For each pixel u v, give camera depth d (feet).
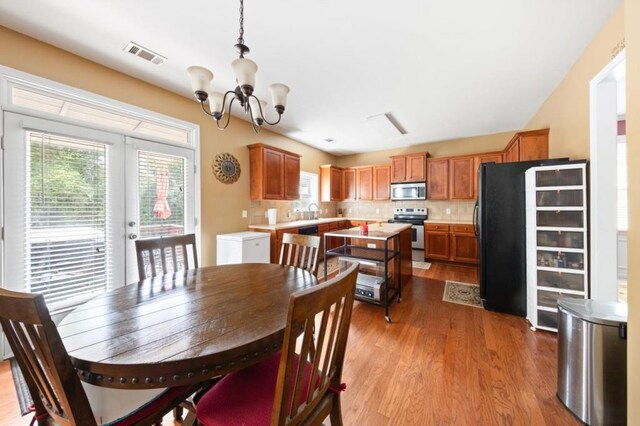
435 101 10.69
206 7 5.57
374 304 9.30
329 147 19.31
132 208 8.57
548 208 7.34
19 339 2.55
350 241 12.53
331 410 3.39
